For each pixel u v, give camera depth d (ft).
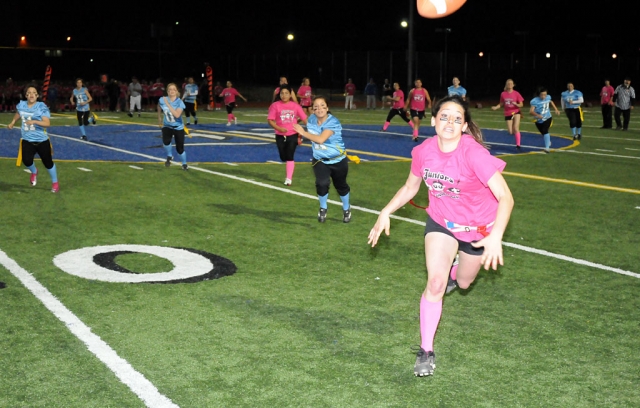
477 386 15.48
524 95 181.37
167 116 47.44
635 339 18.37
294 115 41.52
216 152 59.31
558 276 24.00
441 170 15.17
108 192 38.86
